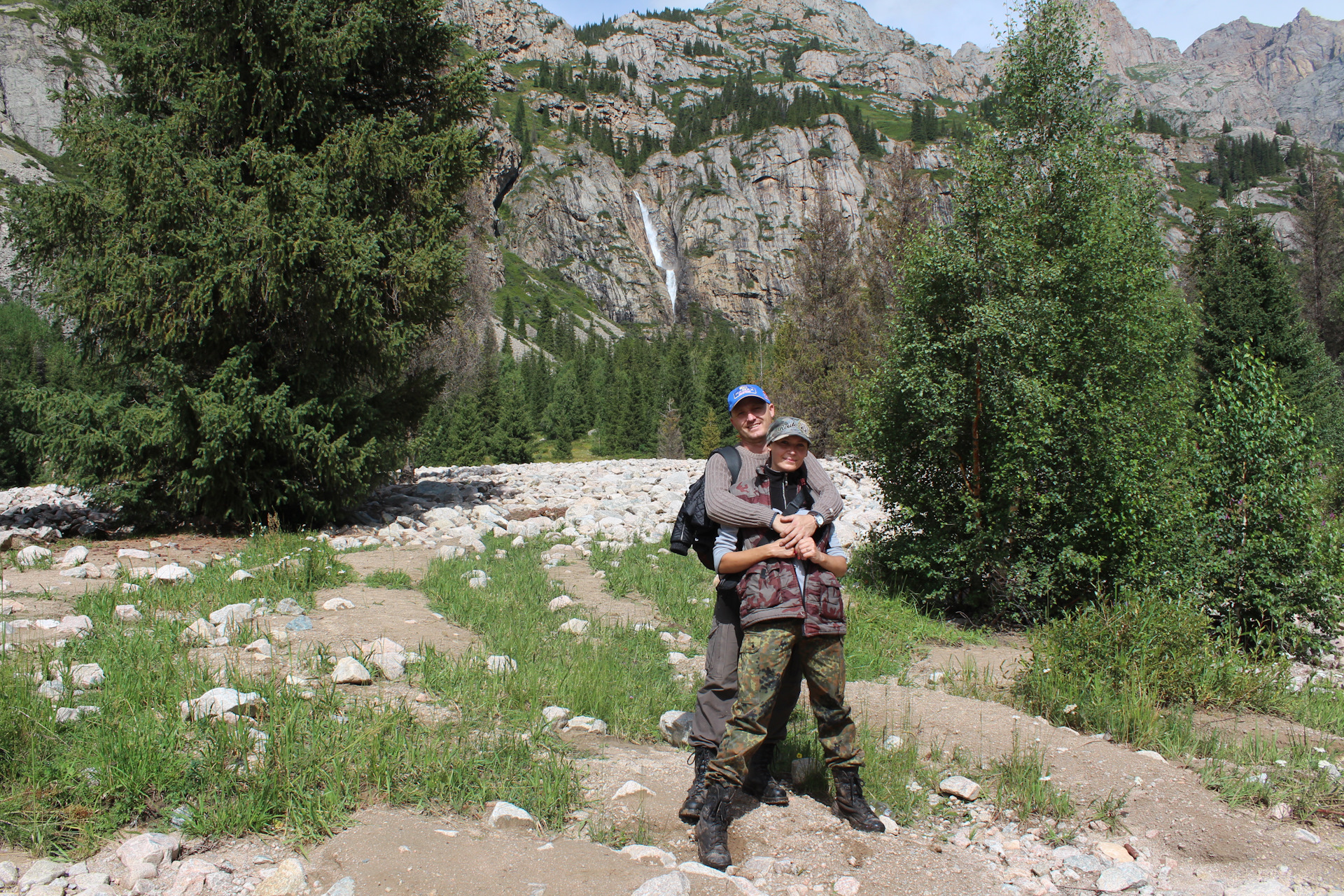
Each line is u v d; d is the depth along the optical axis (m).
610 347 173.75
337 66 11.02
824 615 3.42
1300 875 3.35
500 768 3.80
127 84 11.25
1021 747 4.59
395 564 8.72
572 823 3.44
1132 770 4.27
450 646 5.77
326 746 3.70
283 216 10.28
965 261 8.03
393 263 11.18
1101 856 3.47
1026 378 7.80
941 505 8.41
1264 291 24.25
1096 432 7.66
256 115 11.03
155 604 6.22
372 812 3.32
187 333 10.51
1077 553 7.77
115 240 10.00
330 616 6.32
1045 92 8.54
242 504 10.73
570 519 12.28
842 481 16.55
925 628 7.59
